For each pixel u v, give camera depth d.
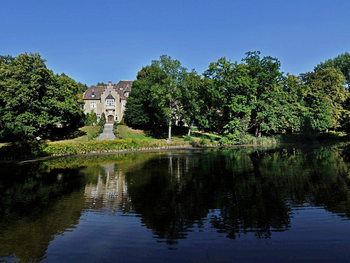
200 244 7.86
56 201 12.68
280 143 49.53
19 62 38.91
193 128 62.84
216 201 11.93
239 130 46.56
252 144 47.88
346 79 71.06
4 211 11.35
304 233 8.48
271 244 7.80
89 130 56.16
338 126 60.66
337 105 58.59
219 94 45.56
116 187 15.10
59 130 54.53
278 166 21.28
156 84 44.00
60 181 17.27
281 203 11.49
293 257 7.05
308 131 53.62
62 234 8.83
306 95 56.19
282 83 50.06
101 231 8.98
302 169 19.59
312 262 6.81
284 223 9.33
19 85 37.69
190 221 9.66
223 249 7.53
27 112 38.66
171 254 7.30
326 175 17.17
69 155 32.97
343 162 22.80
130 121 58.88
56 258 7.24
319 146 40.88
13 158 29.59
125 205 11.73
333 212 10.30
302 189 13.72
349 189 13.49
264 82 47.84
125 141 37.91
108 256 7.27
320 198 12.11
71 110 46.38
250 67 47.88
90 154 33.94
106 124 67.75
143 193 13.62
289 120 51.22
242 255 7.18
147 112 57.12
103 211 11.00
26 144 30.59
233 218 9.87
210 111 51.00
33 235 8.82
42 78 40.78
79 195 13.64
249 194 12.98
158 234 8.63
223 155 30.45
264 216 10.00
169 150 38.16
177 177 17.47
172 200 12.27
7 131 38.19
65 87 49.28
